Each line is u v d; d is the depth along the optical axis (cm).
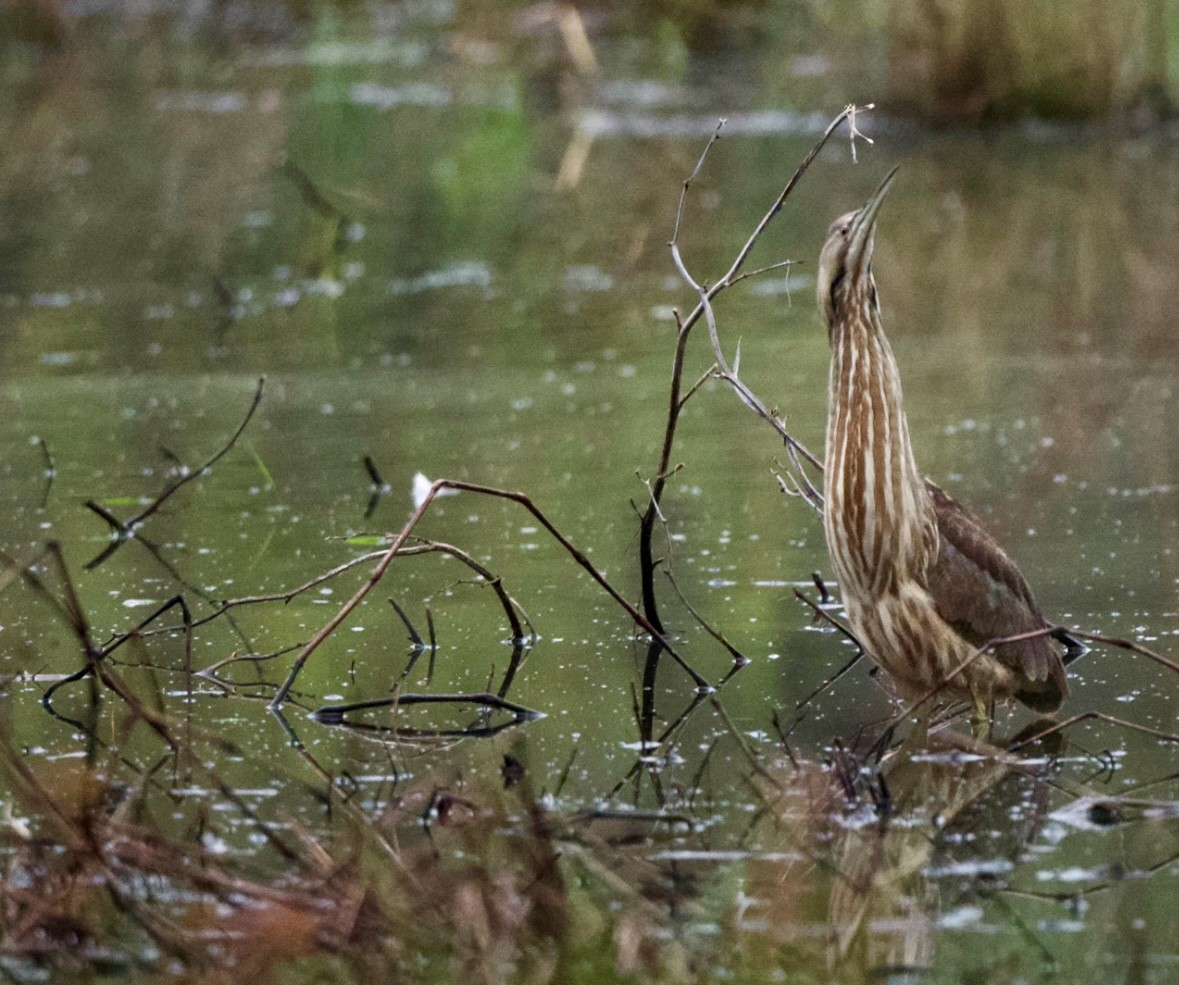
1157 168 2259
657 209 2103
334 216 2092
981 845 686
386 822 716
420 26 3434
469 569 1046
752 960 605
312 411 1405
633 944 617
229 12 3556
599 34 3108
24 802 734
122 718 834
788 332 1620
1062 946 608
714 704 844
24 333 1648
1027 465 1223
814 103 2639
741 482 1208
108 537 1109
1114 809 712
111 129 2605
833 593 997
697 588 1008
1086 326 1612
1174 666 775
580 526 1117
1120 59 2484
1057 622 925
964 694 845
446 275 1858
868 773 757
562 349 1581
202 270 1883
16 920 636
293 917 636
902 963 600
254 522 1141
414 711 841
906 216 2048
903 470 837
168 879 665
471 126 2580
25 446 1317
